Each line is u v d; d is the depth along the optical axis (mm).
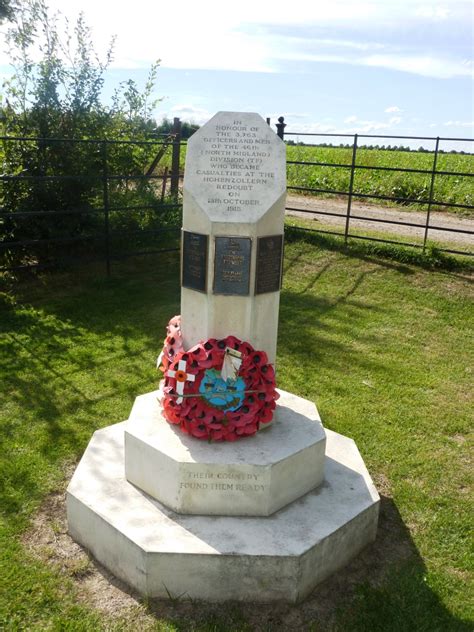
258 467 3268
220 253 3398
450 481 4199
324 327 7020
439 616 3062
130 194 10367
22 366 5746
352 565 3418
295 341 6559
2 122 8836
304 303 7820
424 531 3701
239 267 3420
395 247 9438
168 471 3334
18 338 6430
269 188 3424
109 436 4148
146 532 3180
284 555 3043
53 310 7340
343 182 17328
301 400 4125
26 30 8891
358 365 6016
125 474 3668
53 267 9000
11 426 4652
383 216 13242
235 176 3434
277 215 3465
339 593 3213
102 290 8180
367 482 3756
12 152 8766
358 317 7379
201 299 3539
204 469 3271
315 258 9445
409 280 8547
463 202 15148
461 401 5352
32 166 8883
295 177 18312
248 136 3494
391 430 4805
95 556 3404
